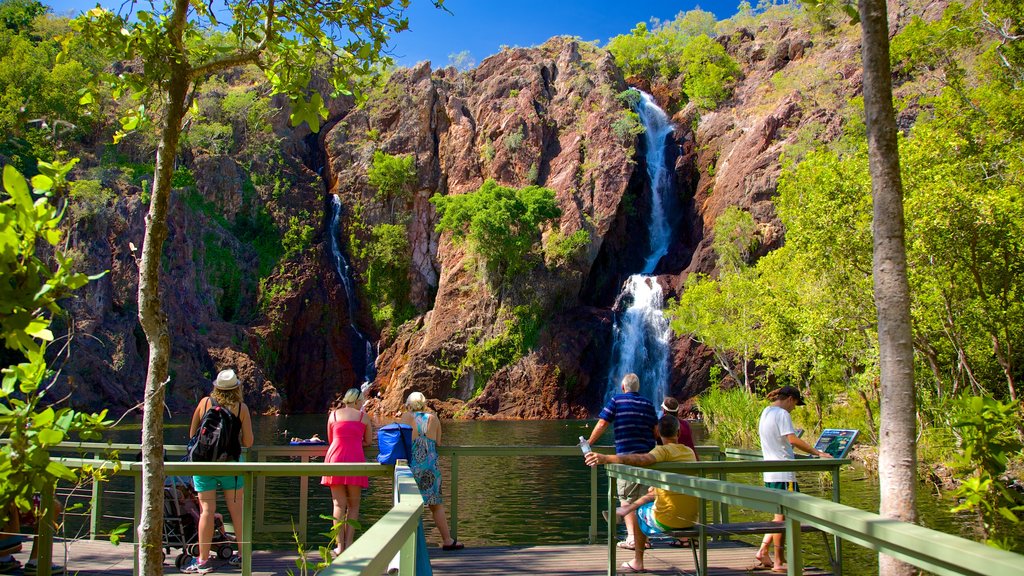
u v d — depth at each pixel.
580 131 62.25
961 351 18.88
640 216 59.78
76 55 45.88
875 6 5.36
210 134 61.97
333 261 62.19
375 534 2.82
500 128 63.75
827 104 55.47
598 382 53.31
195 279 55.81
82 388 44.50
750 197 53.19
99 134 54.78
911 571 4.64
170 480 7.41
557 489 16.94
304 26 5.46
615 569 6.71
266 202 62.22
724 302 35.75
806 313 22.42
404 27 5.76
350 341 60.72
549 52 71.75
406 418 8.02
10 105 43.25
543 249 56.34
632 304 54.31
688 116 64.50
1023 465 13.17
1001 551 2.51
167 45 4.75
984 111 19.77
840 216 19.72
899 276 5.12
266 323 57.78
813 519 3.70
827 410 28.70
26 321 2.42
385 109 67.00
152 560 4.29
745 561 7.83
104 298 48.78
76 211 49.00
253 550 8.35
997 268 18.27
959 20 20.58
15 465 2.80
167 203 4.64
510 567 7.36
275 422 45.06
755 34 69.94
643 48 72.31
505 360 53.66
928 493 15.82
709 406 35.12
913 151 19.16
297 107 5.54
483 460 22.89
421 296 61.97
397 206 63.75
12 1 63.59
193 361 52.06
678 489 5.23
